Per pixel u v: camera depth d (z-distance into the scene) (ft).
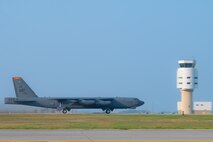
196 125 485.56
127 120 649.61
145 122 569.64
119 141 287.28
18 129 415.23
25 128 429.79
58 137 317.83
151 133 355.56
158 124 511.81
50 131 382.63
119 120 650.43
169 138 307.78
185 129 412.57
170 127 445.37
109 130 397.80
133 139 301.43
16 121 604.90
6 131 383.04
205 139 299.58
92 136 326.24
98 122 573.74
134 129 413.59
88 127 445.37
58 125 486.38
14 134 345.51
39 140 293.64
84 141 288.51
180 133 354.74
